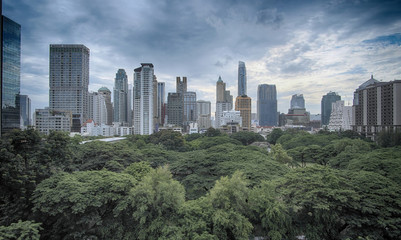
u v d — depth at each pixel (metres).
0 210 25.75
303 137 100.75
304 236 28.92
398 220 23.30
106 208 28.94
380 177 29.97
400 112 93.81
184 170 43.97
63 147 35.06
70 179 28.30
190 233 24.55
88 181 28.88
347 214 26.55
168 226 25.16
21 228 20.36
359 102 118.50
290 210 29.02
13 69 90.50
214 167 42.19
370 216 25.39
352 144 64.69
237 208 27.27
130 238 26.75
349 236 25.39
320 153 67.06
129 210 28.41
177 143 95.19
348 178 31.89
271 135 145.12
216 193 27.62
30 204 27.22
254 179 35.50
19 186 26.44
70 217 26.12
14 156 27.75
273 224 26.47
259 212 27.75
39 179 29.98
